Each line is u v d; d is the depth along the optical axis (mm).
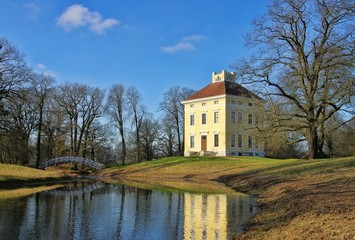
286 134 45688
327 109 42562
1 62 46969
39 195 29188
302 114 41156
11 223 17562
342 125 42438
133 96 86562
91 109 79562
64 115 76000
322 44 37531
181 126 92062
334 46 36594
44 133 73188
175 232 15516
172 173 54469
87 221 18219
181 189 33562
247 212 19641
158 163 65125
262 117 41250
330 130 41344
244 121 71562
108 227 16781
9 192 31094
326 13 36781
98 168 75375
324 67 37125
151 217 19203
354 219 11586
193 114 75000
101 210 21672
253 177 36719
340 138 51906
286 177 30672
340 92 36500
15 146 54531
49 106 72625
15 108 53406
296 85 40375
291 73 39406
